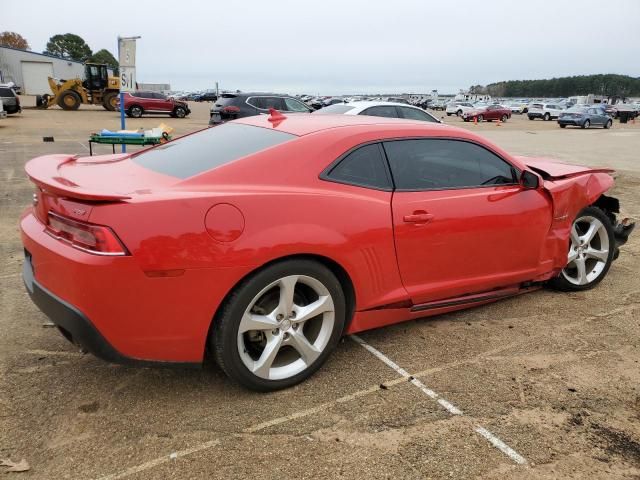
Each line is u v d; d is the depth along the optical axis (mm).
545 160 4812
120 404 2701
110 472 2229
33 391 2783
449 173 3432
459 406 2777
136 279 2359
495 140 21844
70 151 12984
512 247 3697
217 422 2580
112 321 2383
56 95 32500
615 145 19828
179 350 2551
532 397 2881
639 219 7227
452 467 2326
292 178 2812
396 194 3135
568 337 3615
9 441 2389
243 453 2369
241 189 2660
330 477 2240
